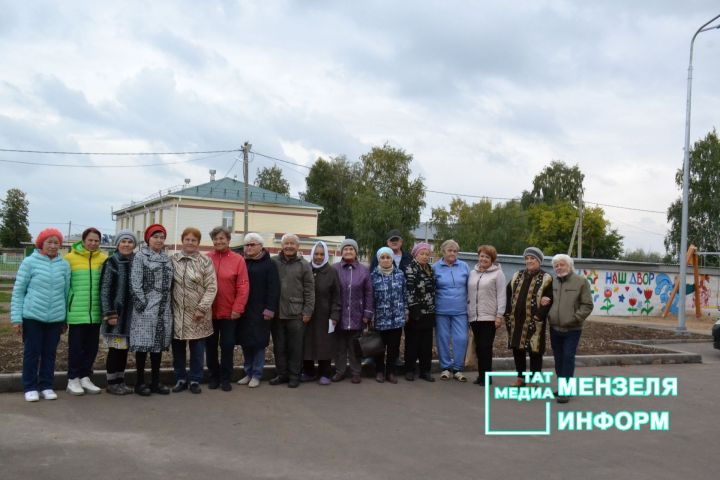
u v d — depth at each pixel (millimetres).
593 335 15875
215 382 8055
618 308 26016
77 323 7336
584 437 6438
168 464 5082
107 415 6523
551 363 10805
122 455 5262
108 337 7367
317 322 8531
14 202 71125
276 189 81250
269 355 10180
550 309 8164
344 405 7402
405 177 55188
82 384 7559
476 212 58625
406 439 6082
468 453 5707
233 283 7953
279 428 6289
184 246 7781
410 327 9031
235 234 49250
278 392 7973
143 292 7348
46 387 7188
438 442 6027
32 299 6992
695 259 25656
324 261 8617
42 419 6277
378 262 9016
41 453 5238
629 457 5785
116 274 7367
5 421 6168
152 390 7609
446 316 9258
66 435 5770
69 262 7375
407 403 7633
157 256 7535
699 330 20828
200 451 5453
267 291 8188
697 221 51062
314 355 8523
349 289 8586
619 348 12953
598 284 25562
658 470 5418
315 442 5859
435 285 9234
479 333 8945
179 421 6402
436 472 5133
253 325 8133
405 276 9031
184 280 7625
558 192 72562
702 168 50594
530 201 73750
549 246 67062
